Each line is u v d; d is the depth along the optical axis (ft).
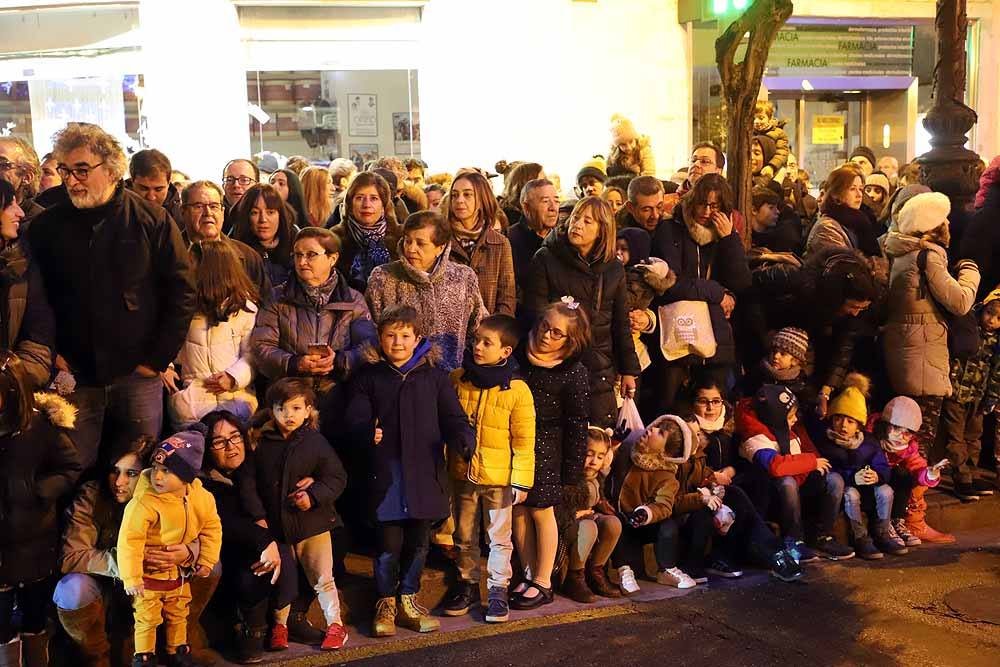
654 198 19.97
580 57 34.83
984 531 20.57
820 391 19.83
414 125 34.06
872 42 40.98
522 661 14.38
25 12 32.14
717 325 18.85
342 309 15.99
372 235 17.81
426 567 16.58
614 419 17.95
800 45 40.09
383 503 15.07
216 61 32.01
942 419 21.15
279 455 14.46
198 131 32.09
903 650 14.80
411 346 15.31
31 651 13.57
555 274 17.78
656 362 19.29
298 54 32.99
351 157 33.86
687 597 16.80
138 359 14.15
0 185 13.51
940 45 24.44
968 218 23.17
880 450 19.24
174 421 15.25
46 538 13.37
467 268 16.96
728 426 19.03
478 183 17.54
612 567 17.42
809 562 18.43
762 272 20.42
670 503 17.31
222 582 14.90
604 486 17.71
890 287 20.68
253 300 15.67
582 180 23.32
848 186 21.45
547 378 15.99
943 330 20.30
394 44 33.58
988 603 16.49
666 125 36.19
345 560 16.49
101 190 13.56
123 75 32.17
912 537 19.35
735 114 22.13
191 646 14.34
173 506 13.42
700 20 34.94
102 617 13.82
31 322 13.73
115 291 13.79
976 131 42.45
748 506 18.11
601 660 14.42
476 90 33.99
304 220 19.58
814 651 14.76
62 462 13.32
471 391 15.75
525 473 15.60
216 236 16.03
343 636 14.80
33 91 32.50
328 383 15.89
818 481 18.88
